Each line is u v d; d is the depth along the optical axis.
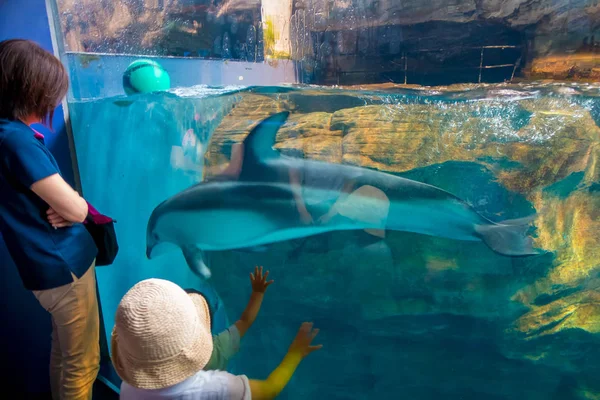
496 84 2.19
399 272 2.47
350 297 2.57
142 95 2.56
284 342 2.69
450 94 2.24
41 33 2.18
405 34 2.54
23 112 1.48
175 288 1.11
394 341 2.65
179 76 3.03
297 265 2.55
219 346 1.65
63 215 1.50
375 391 2.81
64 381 1.81
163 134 2.58
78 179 2.49
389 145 2.30
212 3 3.28
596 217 2.06
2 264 2.25
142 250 2.85
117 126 2.53
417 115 2.29
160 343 1.03
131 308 1.04
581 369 2.36
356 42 2.86
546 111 2.01
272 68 3.85
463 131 2.18
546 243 2.16
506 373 2.57
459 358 2.60
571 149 1.98
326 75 3.12
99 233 1.78
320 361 2.81
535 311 2.31
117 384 2.55
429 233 2.37
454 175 2.21
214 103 2.45
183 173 2.61
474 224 2.28
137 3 2.71
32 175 1.41
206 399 1.16
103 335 2.75
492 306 2.38
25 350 2.44
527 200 2.12
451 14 2.29
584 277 2.15
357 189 2.34
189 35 3.14
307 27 3.25
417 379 2.76
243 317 1.82
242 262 2.60
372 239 2.43
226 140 2.37
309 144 2.35
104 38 2.53
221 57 3.44
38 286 1.59
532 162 2.05
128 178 2.63
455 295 2.42
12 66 1.39
